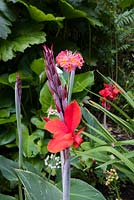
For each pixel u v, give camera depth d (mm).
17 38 2551
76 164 2027
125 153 1602
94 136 1896
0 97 2488
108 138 1759
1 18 2410
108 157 1722
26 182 1261
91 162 2004
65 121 917
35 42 2523
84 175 2199
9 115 2387
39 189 1271
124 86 3334
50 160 2025
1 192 2184
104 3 3184
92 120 2119
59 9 2949
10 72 2766
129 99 1863
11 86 2406
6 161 1534
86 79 2457
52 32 3029
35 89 2566
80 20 3039
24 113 2475
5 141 2332
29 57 2697
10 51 2467
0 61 2732
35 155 2189
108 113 1856
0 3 2484
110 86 2105
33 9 2502
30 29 2611
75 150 1830
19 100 1255
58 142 885
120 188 2238
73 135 897
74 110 913
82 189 1548
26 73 2594
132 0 3412
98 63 3297
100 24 2881
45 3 2908
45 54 946
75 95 2504
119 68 3404
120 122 1861
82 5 3037
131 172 1625
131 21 3320
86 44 3178
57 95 942
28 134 2273
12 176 1469
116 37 3299
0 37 2445
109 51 3244
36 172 1575
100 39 3215
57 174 1894
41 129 2285
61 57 1061
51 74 939
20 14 2732
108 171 2025
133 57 3680
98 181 2250
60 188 1590
